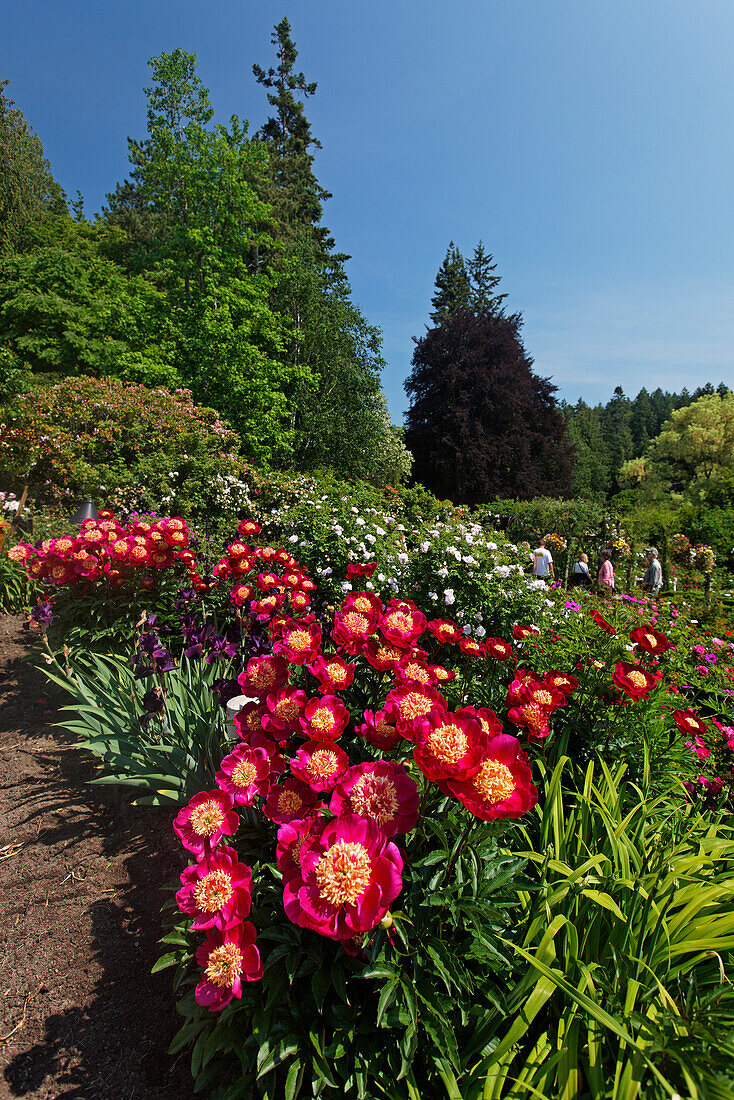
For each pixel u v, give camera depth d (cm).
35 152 2908
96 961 203
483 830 150
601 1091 123
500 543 645
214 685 288
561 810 196
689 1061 116
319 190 3083
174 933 168
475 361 2994
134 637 384
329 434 1892
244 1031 155
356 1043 142
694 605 689
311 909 122
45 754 319
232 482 941
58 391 1013
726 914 153
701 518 1605
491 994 141
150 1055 175
